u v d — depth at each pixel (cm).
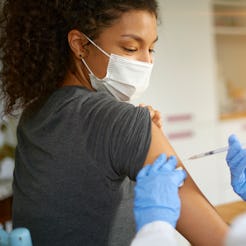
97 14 90
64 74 100
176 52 348
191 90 361
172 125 350
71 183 86
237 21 405
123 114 82
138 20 89
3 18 106
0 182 247
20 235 78
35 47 98
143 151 77
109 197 85
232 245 46
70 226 88
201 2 360
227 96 414
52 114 91
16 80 104
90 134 84
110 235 88
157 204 68
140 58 94
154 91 336
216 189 358
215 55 399
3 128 243
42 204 90
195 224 76
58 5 94
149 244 61
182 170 76
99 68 96
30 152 96
